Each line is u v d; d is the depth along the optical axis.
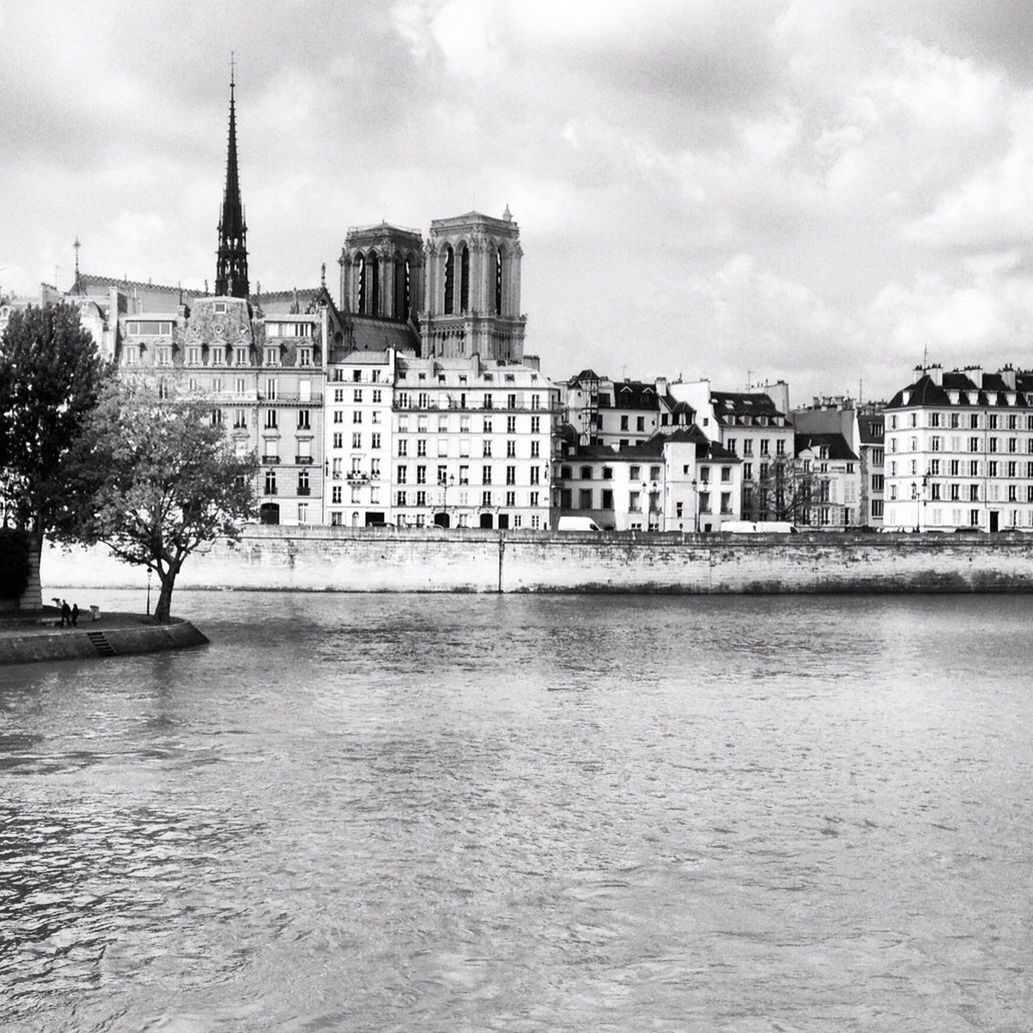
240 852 47.59
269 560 155.50
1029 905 43.12
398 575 155.88
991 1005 36.12
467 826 50.94
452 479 181.75
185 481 102.06
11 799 54.06
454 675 87.25
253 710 73.25
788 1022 35.09
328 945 39.62
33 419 101.56
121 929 40.75
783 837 49.97
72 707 73.25
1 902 42.84
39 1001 36.06
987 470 199.88
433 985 37.06
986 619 128.88
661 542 157.75
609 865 46.62
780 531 180.50
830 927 41.25
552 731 68.75
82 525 100.62
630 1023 34.97
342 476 181.12
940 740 67.50
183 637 99.62
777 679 87.56
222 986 36.97
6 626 95.25
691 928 41.09
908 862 47.22
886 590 162.00
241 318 185.25
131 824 50.81
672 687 83.56
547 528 181.38
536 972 37.94
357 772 59.16
